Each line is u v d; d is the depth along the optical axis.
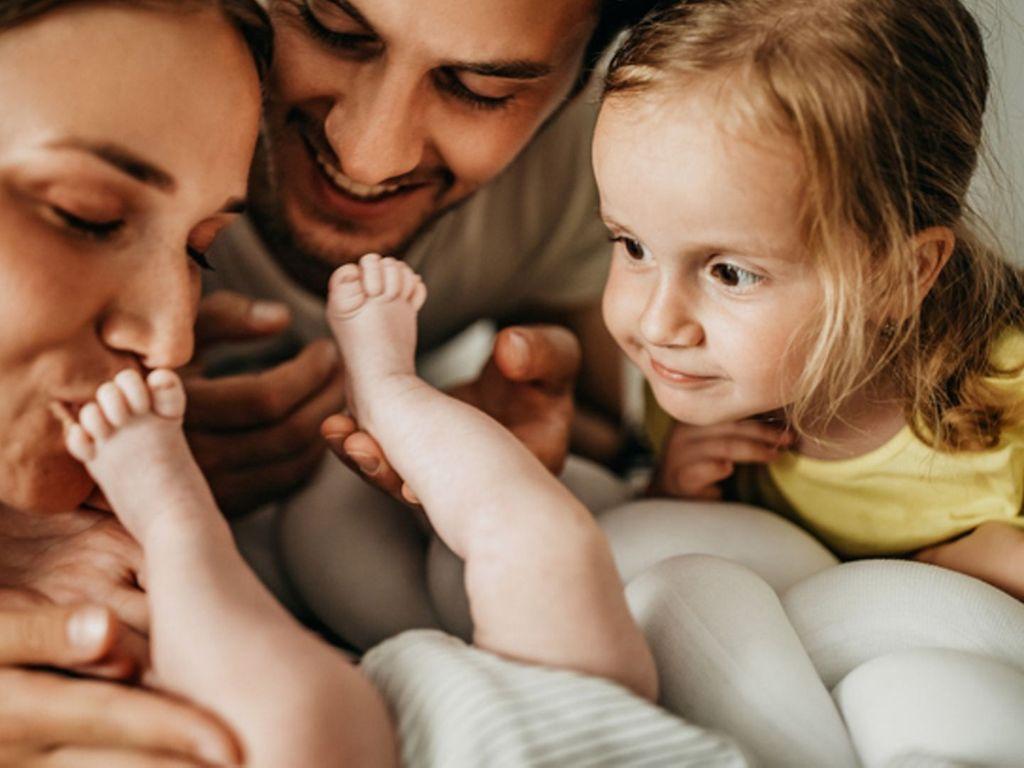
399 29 0.87
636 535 0.97
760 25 0.86
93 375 0.75
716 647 0.79
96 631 0.68
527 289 1.45
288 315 1.06
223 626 0.66
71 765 0.66
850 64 0.85
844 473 1.05
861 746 0.76
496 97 0.95
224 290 1.23
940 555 1.04
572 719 0.66
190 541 0.70
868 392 1.00
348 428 0.91
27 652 0.68
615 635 0.73
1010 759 0.71
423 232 1.14
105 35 0.72
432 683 0.69
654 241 0.90
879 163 0.87
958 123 0.93
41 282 0.71
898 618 0.86
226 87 0.77
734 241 0.87
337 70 0.92
